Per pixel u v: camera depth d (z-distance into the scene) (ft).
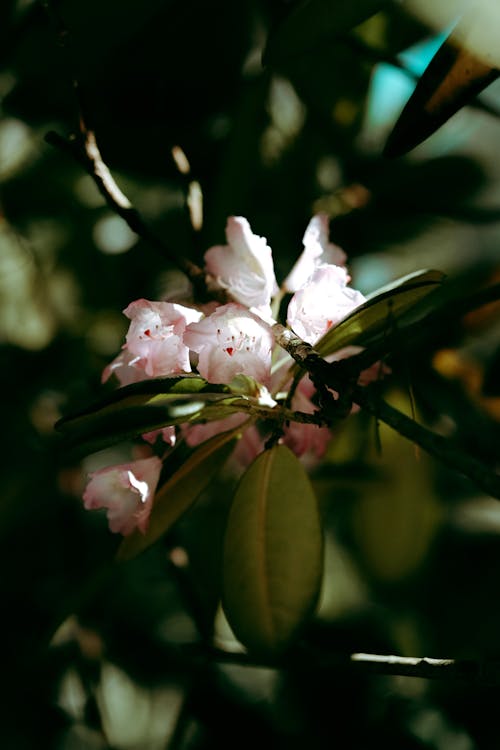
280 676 3.43
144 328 2.14
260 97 3.15
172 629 3.64
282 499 2.17
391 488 3.07
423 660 2.06
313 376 2.04
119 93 3.12
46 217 3.79
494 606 3.24
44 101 3.18
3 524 3.44
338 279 2.16
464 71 2.23
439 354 3.02
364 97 3.32
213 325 2.09
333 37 2.39
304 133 3.39
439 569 3.25
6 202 3.73
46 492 3.49
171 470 2.25
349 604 3.40
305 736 3.34
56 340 3.76
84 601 2.49
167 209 3.67
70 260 3.77
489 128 3.37
